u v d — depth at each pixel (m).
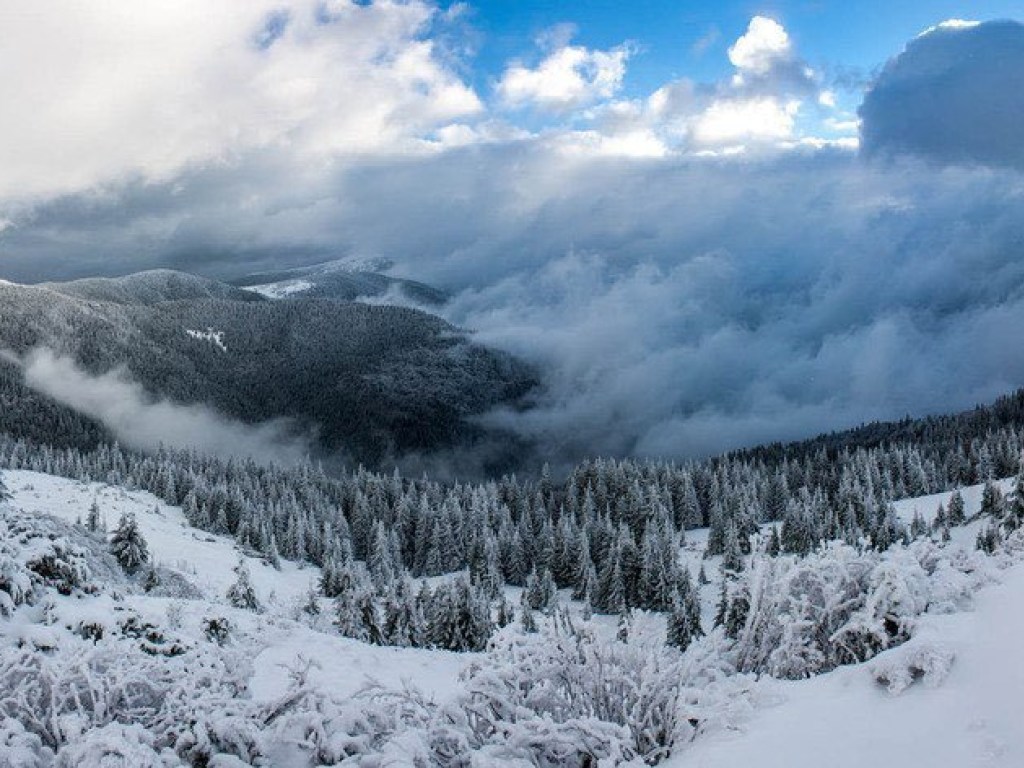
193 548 66.62
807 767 4.23
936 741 4.07
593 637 6.30
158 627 12.19
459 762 5.22
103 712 6.24
